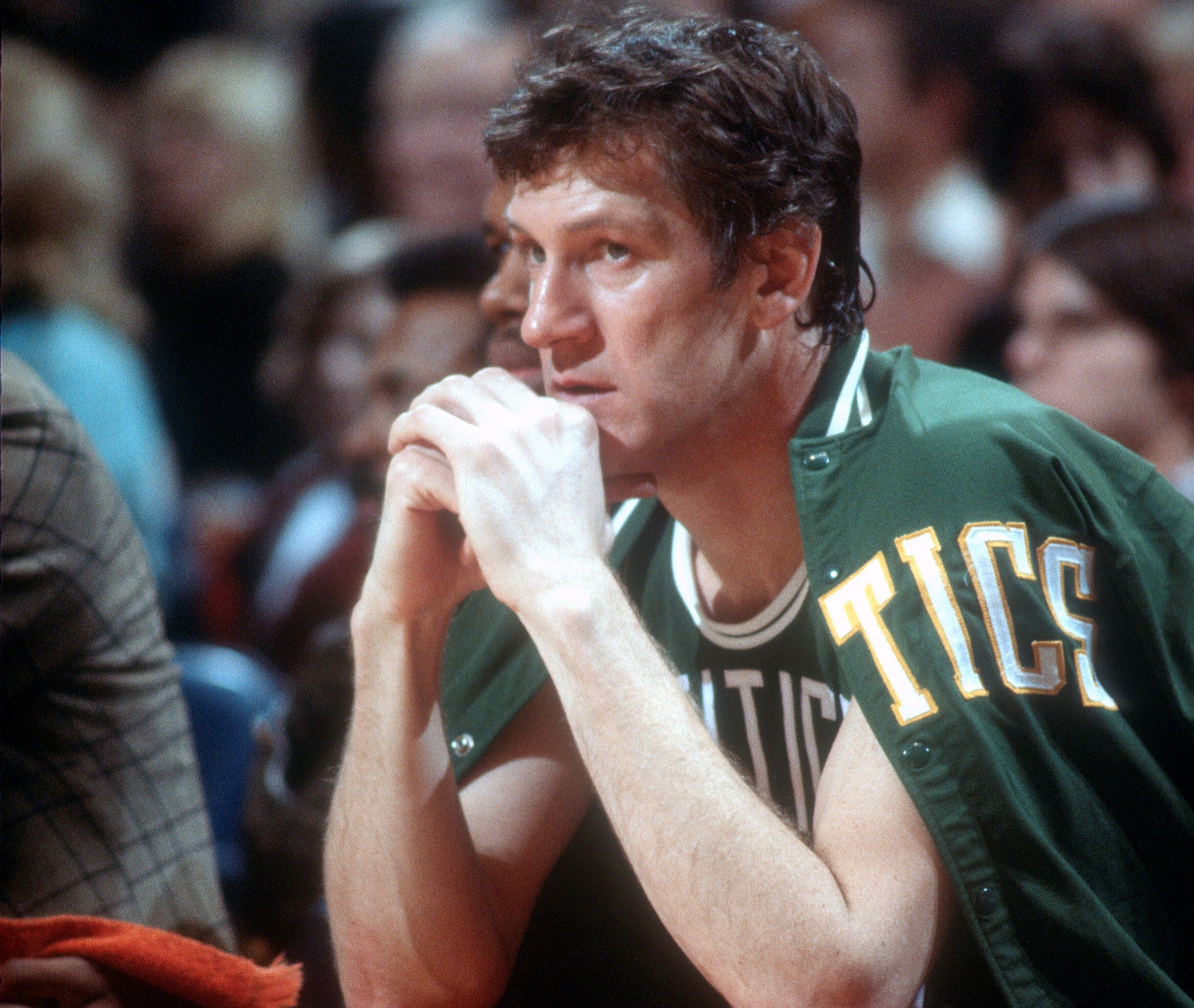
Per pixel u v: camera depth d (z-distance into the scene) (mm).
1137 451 8156
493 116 4133
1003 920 3633
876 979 3504
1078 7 13266
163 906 5223
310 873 5754
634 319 3939
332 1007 5770
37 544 5035
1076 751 3818
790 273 4078
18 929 4410
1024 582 3812
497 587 3893
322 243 14781
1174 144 11914
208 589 11094
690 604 4582
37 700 5062
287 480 11164
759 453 4199
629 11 4391
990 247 11703
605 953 4750
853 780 3791
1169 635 4035
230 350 13977
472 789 4691
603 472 4137
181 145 13961
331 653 6000
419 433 4105
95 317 10383
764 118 3953
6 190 10094
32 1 15406
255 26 17453
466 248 7688
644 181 3877
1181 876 3887
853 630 3865
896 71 11617
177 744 5465
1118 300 8008
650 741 3693
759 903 3529
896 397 4164
